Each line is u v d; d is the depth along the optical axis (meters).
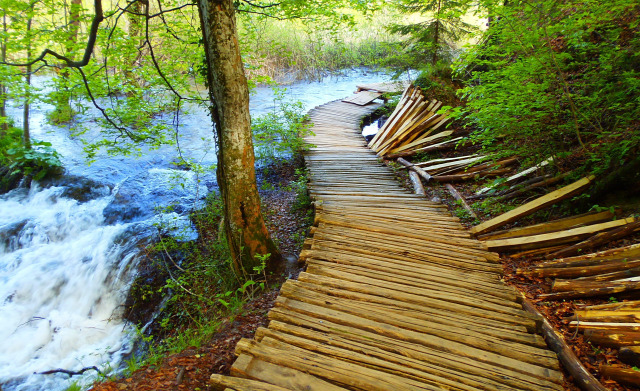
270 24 17.91
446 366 3.09
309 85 19.67
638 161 5.18
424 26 12.44
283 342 3.27
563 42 7.18
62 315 6.09
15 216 8.34
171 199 8.75
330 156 10.38
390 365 3.04
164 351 4.67
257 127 11.08
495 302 4.07
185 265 6.45
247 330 4.17
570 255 5.00
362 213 6.58
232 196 5.29
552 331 3.67
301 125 11.59
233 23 4.62
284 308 3.79
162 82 7.82
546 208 6.23
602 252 4.61
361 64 22.30
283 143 10.52
